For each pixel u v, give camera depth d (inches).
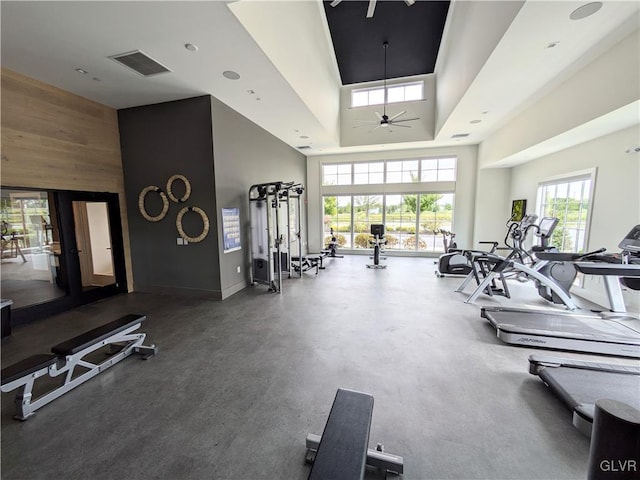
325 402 87.8
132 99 179.5
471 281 230.8
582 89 144.3
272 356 115.3
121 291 202.2
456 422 78.7
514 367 105.3
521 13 102.5
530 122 196.2
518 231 227.9
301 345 124.3
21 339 134.4
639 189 147.5
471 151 323.0
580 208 194.9
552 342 116.6
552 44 122.0
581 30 112.5
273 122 230.8
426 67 275.9
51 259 165.0
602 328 123.3
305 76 187.9
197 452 70.3
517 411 82.6
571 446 70.2
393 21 211.9
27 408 82.0
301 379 99.6
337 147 325.1
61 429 78.1
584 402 76.4
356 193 367.9
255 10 119.6
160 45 121.3
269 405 86.7
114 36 114.3
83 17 102.3
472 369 104.4
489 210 313.0
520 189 281.3
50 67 138.0
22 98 144.6
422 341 126.7
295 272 269.6
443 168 338.0
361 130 314.3
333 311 165.8
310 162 376.2
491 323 137.6
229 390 94.1
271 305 177.3
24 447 72.3
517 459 67.0
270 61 135.3
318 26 211.2
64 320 156.1
